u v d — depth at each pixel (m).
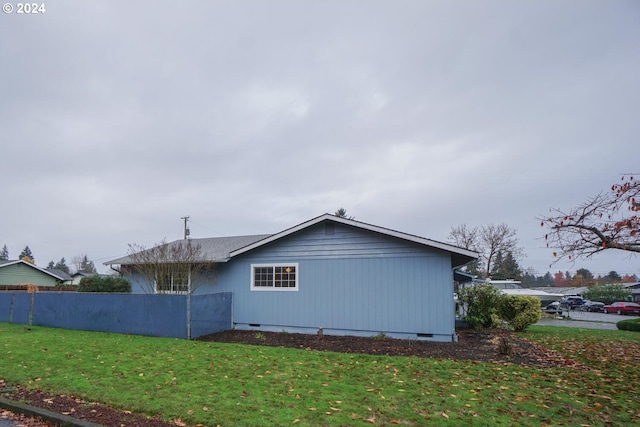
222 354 8.64
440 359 8.23
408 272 11.55
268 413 4.75
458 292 15.35
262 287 13.62
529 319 14.71
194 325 11.95
